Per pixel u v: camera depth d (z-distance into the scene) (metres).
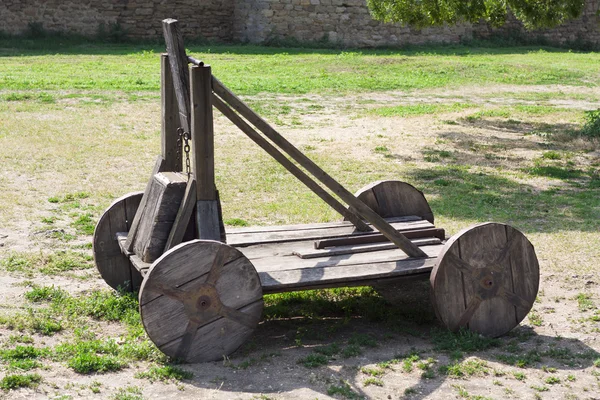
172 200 5.02
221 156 11.07
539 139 13.41
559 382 4.60
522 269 5.18
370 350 5.00
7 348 4.84
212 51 26.55
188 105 5.00
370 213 5.27
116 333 5.20
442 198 9.14
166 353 4.60
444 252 4.99
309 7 29.77
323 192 5.59
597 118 14.24
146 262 5.00
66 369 4.59
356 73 21.39
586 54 30.83
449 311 5.06
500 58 26.88
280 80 19.45
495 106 17.05
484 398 4.34
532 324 5.54
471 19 13.62
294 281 4.82
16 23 27.98
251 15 30.11
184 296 4.56
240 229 5.91
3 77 17.70
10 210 8.09
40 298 5.74
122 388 4.35
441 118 15.30
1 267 6.38
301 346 5.05
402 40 31.09
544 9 13.62
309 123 14.24
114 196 8.79
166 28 5.07
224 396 4.29
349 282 4.98
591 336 5.33
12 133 11.93
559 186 10.01
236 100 5.02
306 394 4.34
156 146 11.56
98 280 6.22
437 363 4.79
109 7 29.39
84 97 15.70
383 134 13.45
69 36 28.55
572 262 6.86
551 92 19.66
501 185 9.95
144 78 18.69
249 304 4.70
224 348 4.71
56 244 7.09
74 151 10.95
